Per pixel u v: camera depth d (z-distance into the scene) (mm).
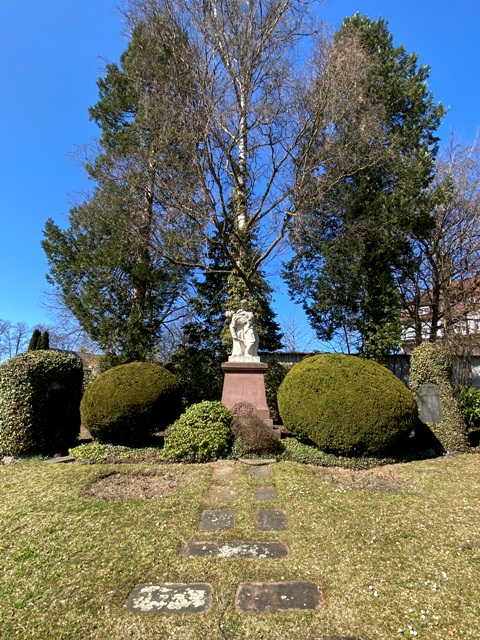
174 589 2756
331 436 6066
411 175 11336
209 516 4051
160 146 9883
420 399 7246
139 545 3396
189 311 13883
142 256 11586
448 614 2469
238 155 11641
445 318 13109
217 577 2893
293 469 5566
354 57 10047
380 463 6086
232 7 10281
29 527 3760
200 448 6215
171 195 9961
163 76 9875
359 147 10906
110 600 2625
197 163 9656
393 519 3916
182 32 10117
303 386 6551
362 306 12383
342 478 5375
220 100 10273
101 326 11281
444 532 3621
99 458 6316
